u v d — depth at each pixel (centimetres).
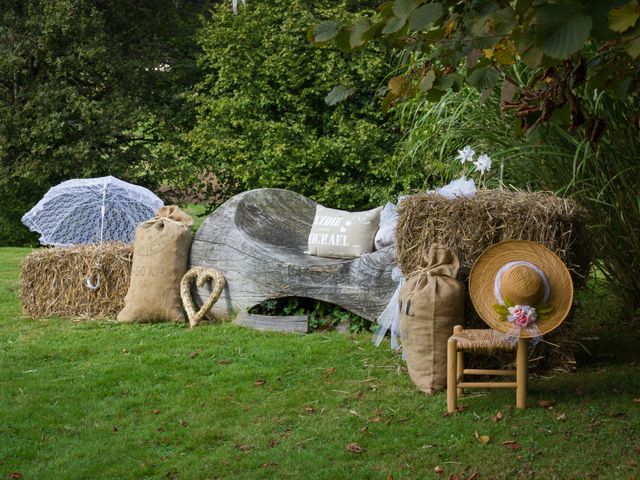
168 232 782
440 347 542
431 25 338
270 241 807
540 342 570
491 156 625
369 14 1385
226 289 772
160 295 770
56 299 809
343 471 418
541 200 562
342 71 1330
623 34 280
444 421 488
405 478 409
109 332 734
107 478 418
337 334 716
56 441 470
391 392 546
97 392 556
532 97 398
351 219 766
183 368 612
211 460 437
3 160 1819
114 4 1897
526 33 288
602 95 606
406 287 559
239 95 1440
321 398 537
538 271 489
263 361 625
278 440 465
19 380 584
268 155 1365
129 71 1825
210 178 1614
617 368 588
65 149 1748
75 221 885
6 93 1884
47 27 1758
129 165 1803
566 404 507
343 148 1309
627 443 443
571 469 415
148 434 477
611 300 811
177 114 1800
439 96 399
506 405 508
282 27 1384
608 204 637
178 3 1961
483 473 413
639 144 634
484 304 502
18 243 1781
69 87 1762
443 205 570
